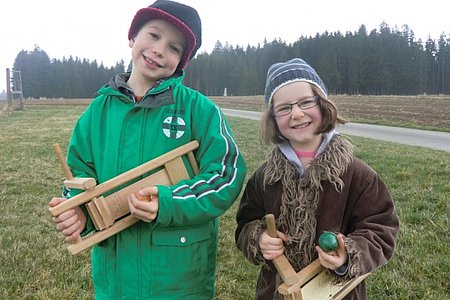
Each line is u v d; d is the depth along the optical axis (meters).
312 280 1.79
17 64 90.75
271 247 1.86
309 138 1.95
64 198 1.90
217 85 96.25
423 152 10.59
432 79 92.75
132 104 2.07
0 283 3.65
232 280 3.72
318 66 87.25
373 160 8.84
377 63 86.62
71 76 92.50
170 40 2.06
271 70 2.11
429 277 3.58
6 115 28.05
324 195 1.90
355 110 34.38
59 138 14.59
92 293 3.51
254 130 17.19
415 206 5.39
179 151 1.99
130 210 1.86
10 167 8.90
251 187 2.16
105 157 2.05
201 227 2.04
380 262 1.80
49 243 4.55
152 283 1.96
